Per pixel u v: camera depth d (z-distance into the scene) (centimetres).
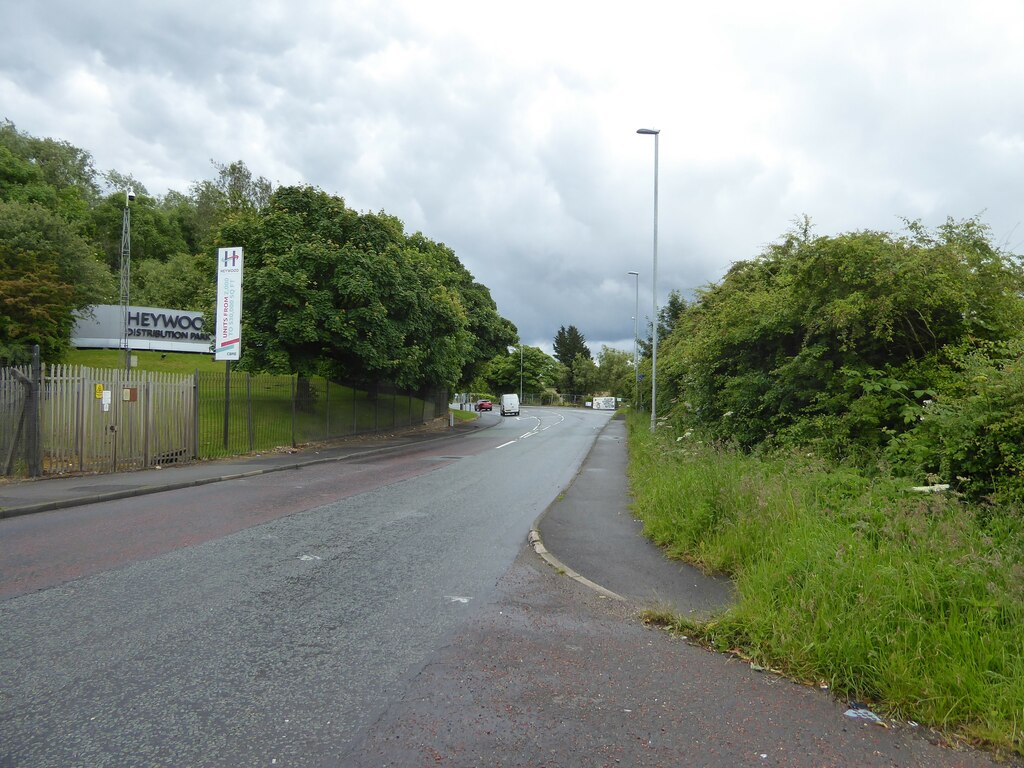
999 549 482
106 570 631
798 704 369
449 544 772
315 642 456
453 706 363
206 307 2808
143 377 1480
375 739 326
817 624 414
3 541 753
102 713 349
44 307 3388
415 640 463
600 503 1072
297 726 338
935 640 380
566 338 12262
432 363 3197
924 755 319
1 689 376
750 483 708
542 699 373
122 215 7744
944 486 641
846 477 704
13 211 3912
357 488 1262
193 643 450
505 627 493
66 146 7956
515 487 1302
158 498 1101
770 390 1156
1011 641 373
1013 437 641
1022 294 1010
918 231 1025
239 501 1074
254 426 1975
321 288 2461
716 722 348
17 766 297
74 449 1320
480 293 4628
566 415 6544
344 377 2806
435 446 2525
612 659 433
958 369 906
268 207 2648
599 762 307
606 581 614
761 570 508
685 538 700
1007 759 315
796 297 1120
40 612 508
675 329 2442
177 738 325
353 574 634
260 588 583
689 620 488
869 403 911
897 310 946
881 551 473
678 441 1380
